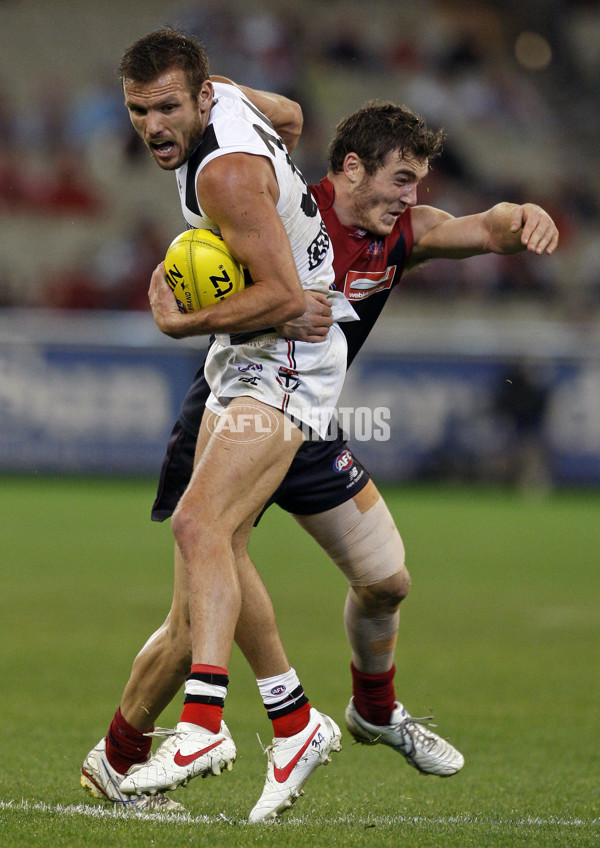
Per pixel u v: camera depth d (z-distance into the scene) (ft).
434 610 107.24
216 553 42.80
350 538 50.57
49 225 272.92
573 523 179.32
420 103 312.71
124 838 37.70
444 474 213.87
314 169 282.36
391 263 52.44
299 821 43.50
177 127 42.98
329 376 46.83
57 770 52.90
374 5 330.95
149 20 312.09
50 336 204.54
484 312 273.54
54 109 288.71
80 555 135.64
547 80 337.31
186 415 50.80
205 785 52.54
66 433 205.67
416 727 53.83
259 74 296.71
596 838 40.73
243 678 80.79
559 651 89.45
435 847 38.17
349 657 84.43
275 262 42.80
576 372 213.25
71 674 76.95
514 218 50.72
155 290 44.83
